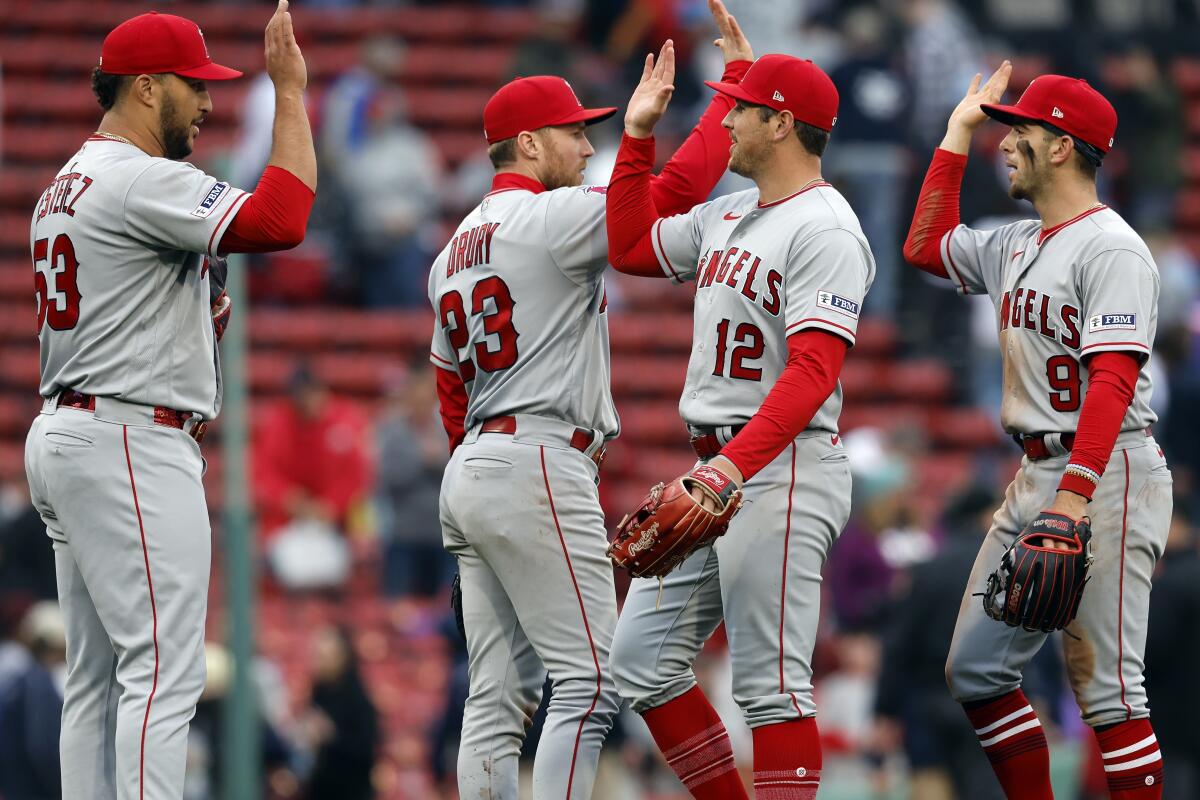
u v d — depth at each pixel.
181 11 73.50
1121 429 20.25
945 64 55.66
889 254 55.62
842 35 59.31
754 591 19.84
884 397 55.97
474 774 21.48
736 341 19.91
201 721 38.38
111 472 19.34
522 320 20.92
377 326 58.12
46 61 71.50
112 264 19.31
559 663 20.95
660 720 20.83
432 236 60.53
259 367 56.78
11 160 68.06
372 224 58.53
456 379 22.17
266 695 41.56
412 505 46.16
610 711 21.09
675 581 20.61
